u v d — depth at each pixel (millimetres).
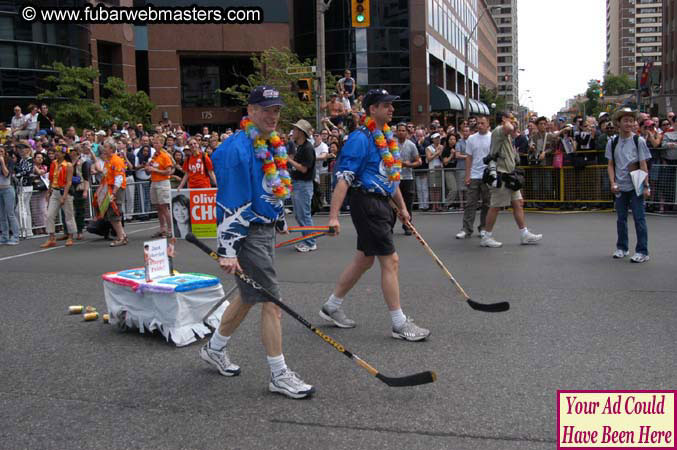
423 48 41656
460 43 62219
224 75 41938
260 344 5129
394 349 4926
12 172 11680
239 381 4375
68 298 6977
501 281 7141
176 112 39719
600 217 12336
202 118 41562
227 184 3912
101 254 10055
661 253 8492
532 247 9305
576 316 5664
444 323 5574
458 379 4277
